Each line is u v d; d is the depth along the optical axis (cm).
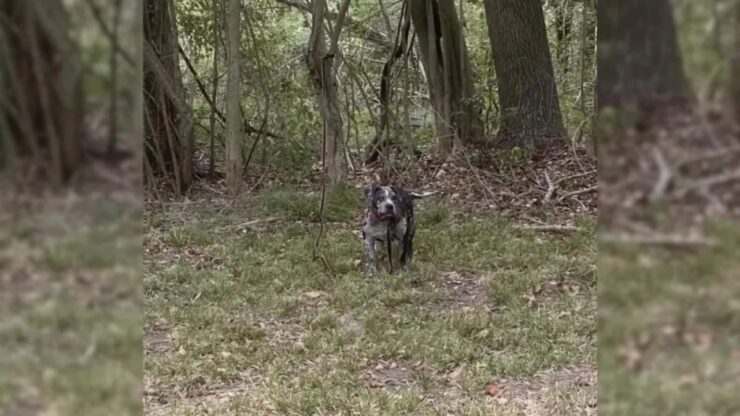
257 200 777
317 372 387
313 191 810
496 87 1028
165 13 809
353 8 1074
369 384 374
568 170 826
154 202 775
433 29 930
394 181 859
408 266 580
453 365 396
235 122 805
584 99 903
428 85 963
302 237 659
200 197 820
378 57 1073
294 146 920
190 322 460
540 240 640
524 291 512
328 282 548
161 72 785
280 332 454
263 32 979
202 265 588
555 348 409
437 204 768
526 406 337
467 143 951
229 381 382
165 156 835
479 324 448
